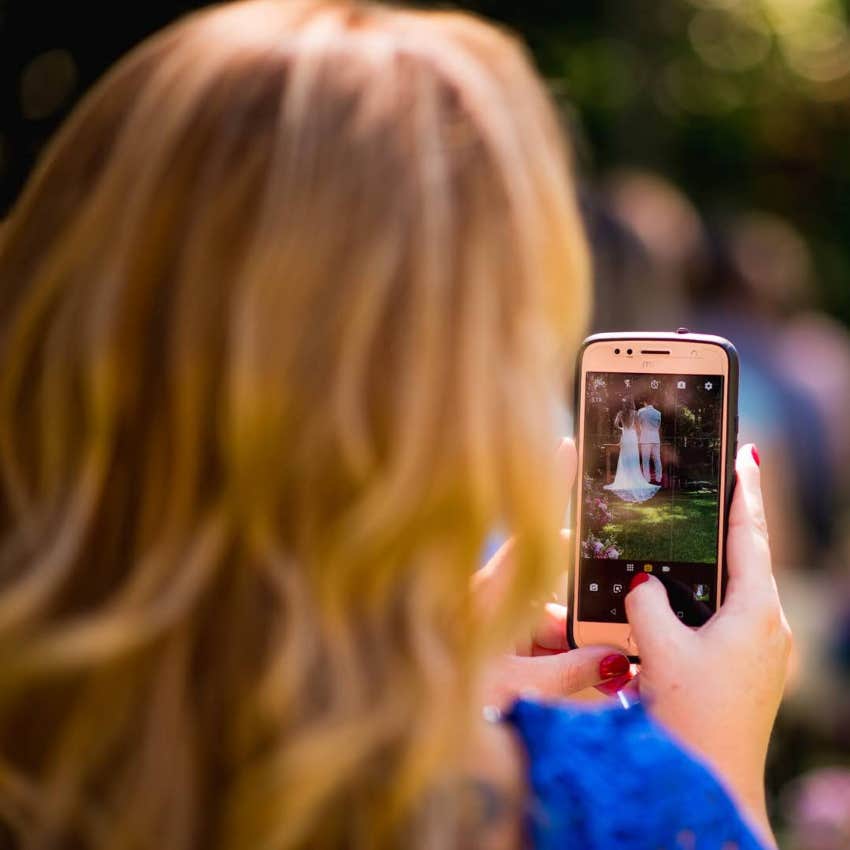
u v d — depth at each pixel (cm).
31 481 128
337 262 123
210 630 123
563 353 135
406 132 126
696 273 552
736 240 566
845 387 572
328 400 121
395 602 122
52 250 131
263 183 125
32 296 129
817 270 1382
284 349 121
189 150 128
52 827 123
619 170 978
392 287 123
